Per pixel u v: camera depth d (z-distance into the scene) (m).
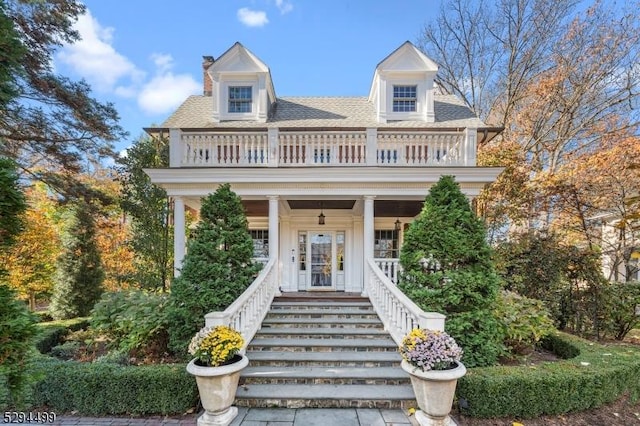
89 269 11.38
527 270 8.66
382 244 11.99
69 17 9.64
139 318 6.47
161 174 8.47
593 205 9.53
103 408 4.68
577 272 8.35
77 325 8.65
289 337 6.81
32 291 12.73
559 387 4.58
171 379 4.72
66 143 10.42
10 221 2.96
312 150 8.81
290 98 12.34
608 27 14.69
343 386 5.07
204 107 11.35
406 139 8.88
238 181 8.53
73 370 4.84
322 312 7.70
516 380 4.58
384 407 4.69
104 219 14.40
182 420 4.57
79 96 9.94
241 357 4.56
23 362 2.94
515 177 11.43
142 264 11.88
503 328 6.36
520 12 16.88
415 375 4.14
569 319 8.51
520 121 16.59
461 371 4.06
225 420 4.23
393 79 10.59
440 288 6.02
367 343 6.32
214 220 6.76
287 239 11.45
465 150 8.68
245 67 10.57
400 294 6.17
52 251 12.89
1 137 8.77
